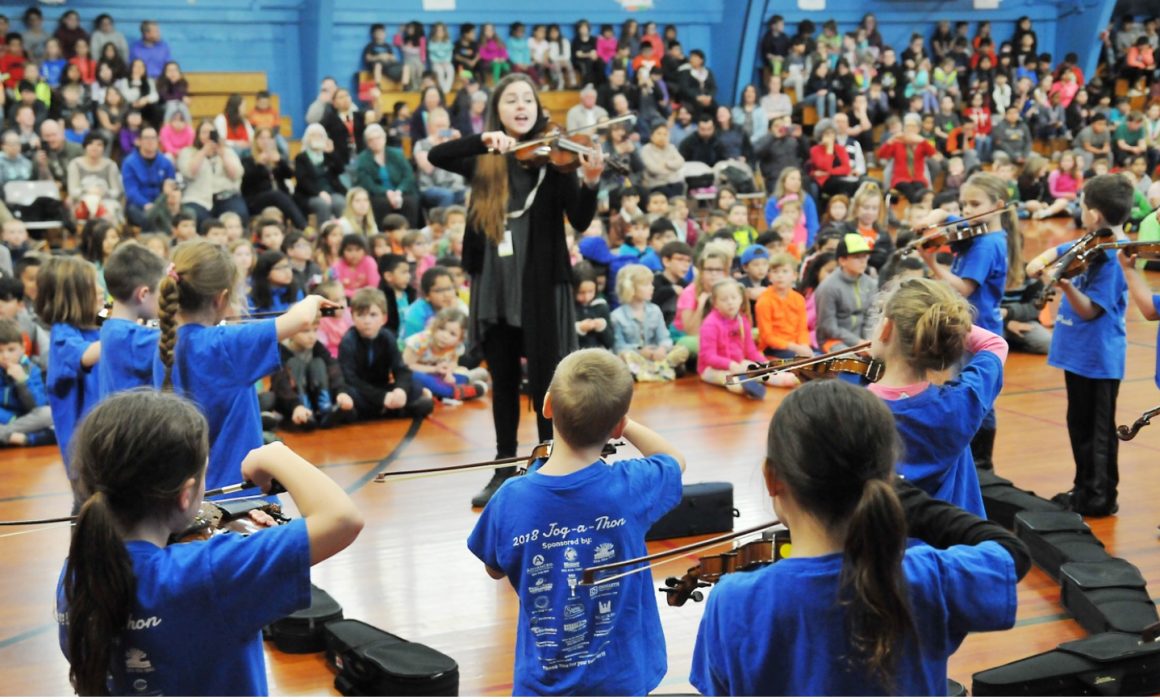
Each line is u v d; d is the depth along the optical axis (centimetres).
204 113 1507
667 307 888
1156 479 575
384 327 803
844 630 182
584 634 280
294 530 197
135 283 377
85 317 443
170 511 197
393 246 1000
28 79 1305
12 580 472
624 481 287
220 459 344
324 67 1555
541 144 499
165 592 190
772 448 193
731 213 1098
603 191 1359
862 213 1015
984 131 1817
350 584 459
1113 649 352
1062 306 523
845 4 1945
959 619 190
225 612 193
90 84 1362
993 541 200
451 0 1670
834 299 794
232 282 340
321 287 727
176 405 198
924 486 279
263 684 213
